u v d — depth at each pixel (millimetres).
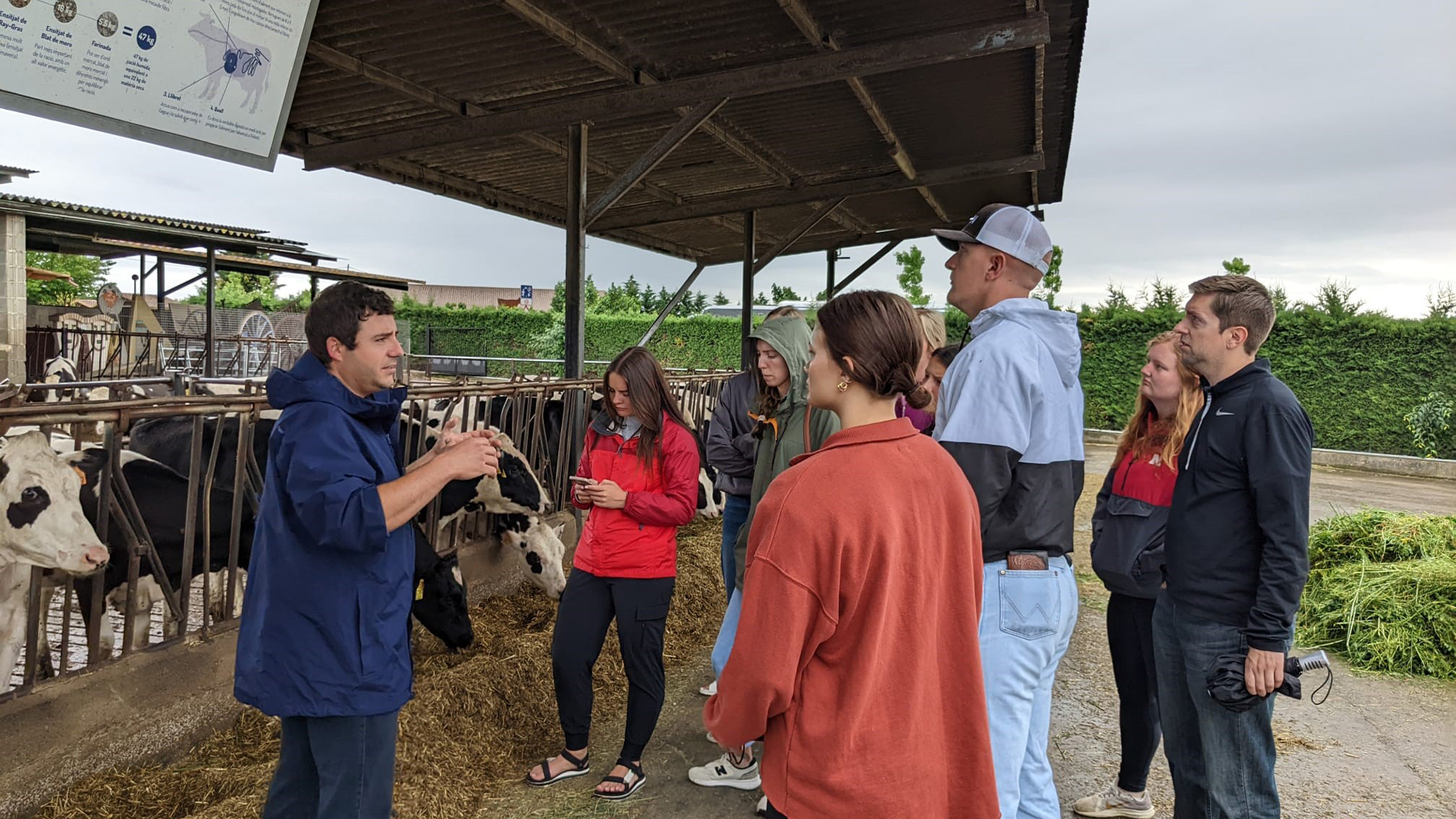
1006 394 1939
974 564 1541
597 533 2969
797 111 7016
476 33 5070
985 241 2148
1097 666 4340
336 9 4707
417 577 3727
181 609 3219
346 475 1857
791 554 1368
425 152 7590
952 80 6336
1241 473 2037
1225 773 2080
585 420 5898
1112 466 2859
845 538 1354
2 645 2900
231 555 3385
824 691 1403
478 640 4246
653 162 5848
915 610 1427
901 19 5195
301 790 2062
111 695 2906
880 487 1399
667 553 2982
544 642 3930
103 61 3602
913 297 19078
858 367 1447
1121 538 2684
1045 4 4883
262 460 4371
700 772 3039
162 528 3453
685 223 11281
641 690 2947
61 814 2664
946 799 1494
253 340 15727
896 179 8750
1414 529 5289
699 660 4277
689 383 7770
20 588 2963
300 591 1885
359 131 6895
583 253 6340
